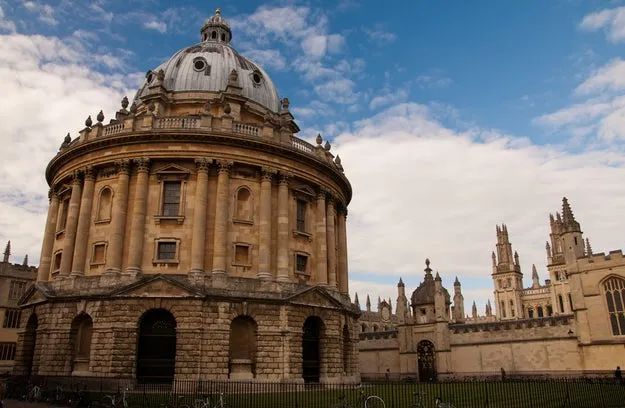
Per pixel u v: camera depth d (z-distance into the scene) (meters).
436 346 61.91
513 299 117.81
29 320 44.91
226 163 43.50
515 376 56.78
